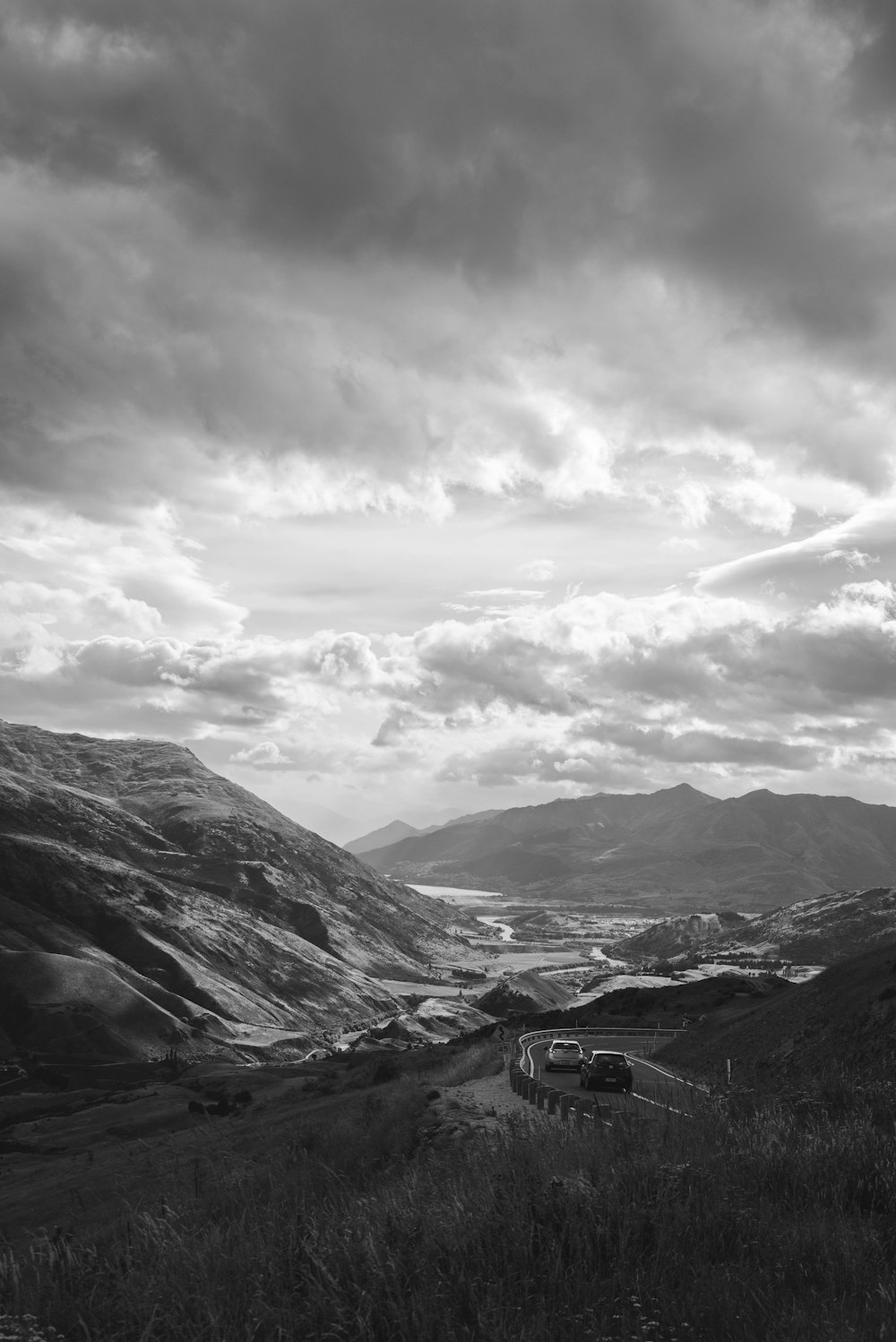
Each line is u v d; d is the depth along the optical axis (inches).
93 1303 298.5
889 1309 253.3
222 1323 271.6
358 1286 282.8
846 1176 373.4
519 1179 372.5
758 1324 257.4
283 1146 772.0
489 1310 265.9
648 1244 314.0
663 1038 2652.6
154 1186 505.0
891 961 1758.1
